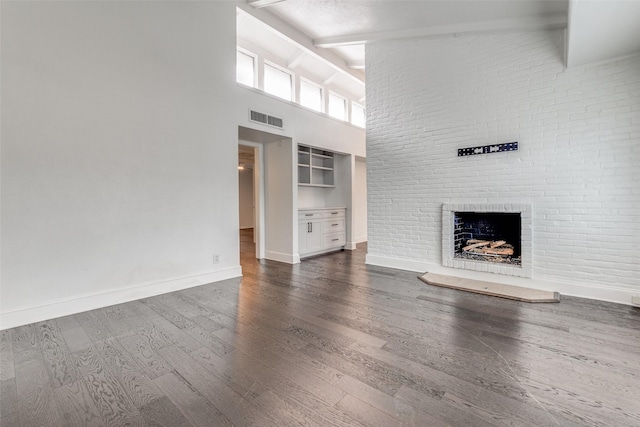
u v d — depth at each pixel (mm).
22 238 2342
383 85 4375
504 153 3379
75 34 2568
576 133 2961
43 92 2414
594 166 2877
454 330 2221
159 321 2406
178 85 3254
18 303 2324
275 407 1391
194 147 3402
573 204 2984
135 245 2941
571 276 3004
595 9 1975
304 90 5695
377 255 4531
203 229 3494
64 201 2529
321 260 5016
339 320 2416
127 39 2871
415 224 4121
